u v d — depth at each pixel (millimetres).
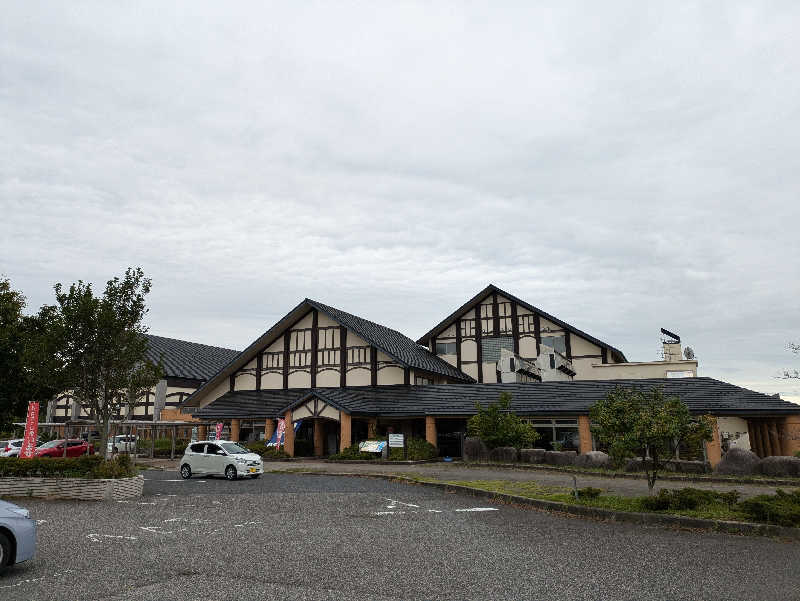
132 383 18719
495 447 26391
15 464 16453
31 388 22078
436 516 12922
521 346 40188
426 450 29172
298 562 8594
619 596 7145
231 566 8344
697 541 10359
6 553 7855
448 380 39031
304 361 37500
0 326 22453
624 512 12312
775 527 10844
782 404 24109
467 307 41812
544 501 13984
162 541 10078
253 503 15039
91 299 18422
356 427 34344
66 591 7125
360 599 6898
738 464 21078
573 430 27453
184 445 37031
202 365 50125
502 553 9297
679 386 27266
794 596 7191
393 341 39188
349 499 15797
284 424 32750
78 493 15812
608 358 38000
